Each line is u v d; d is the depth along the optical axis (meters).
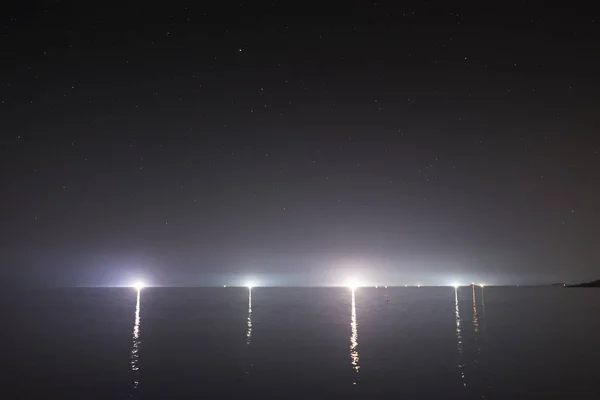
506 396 15.34
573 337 28.39
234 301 78.56
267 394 16.17
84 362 22.05
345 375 18.83
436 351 24.11
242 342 28.08
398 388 16.66
